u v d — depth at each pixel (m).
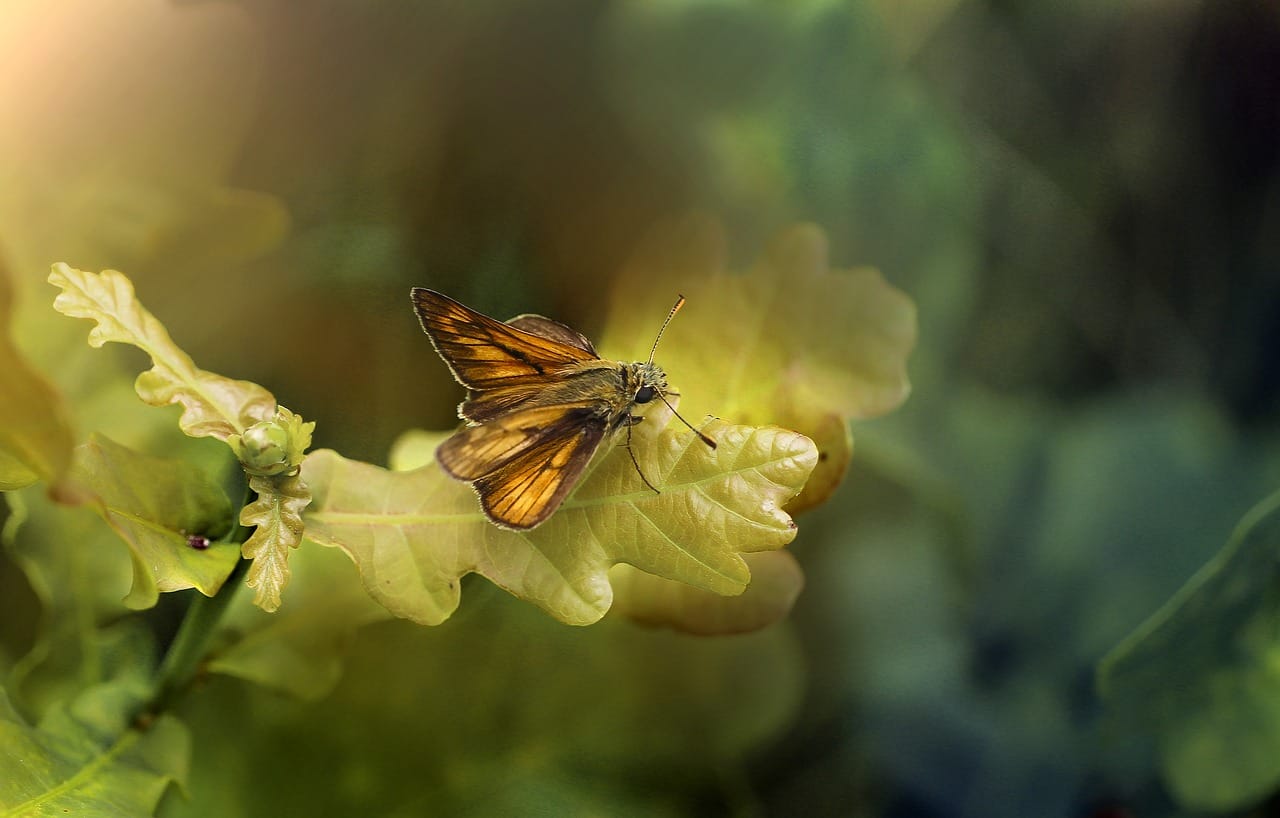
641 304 0.29
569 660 0.30
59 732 0.27
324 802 0.29
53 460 0.25
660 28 0.31
